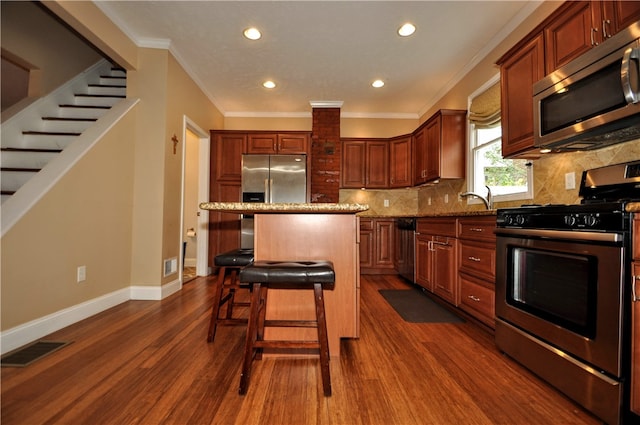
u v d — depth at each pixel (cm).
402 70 367
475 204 339
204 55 335
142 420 123
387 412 130
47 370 162
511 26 275
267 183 443
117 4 256
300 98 455
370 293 344
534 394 143
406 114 515
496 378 158
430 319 254
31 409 129
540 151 210
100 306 264
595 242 126
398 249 429
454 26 281
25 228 196
